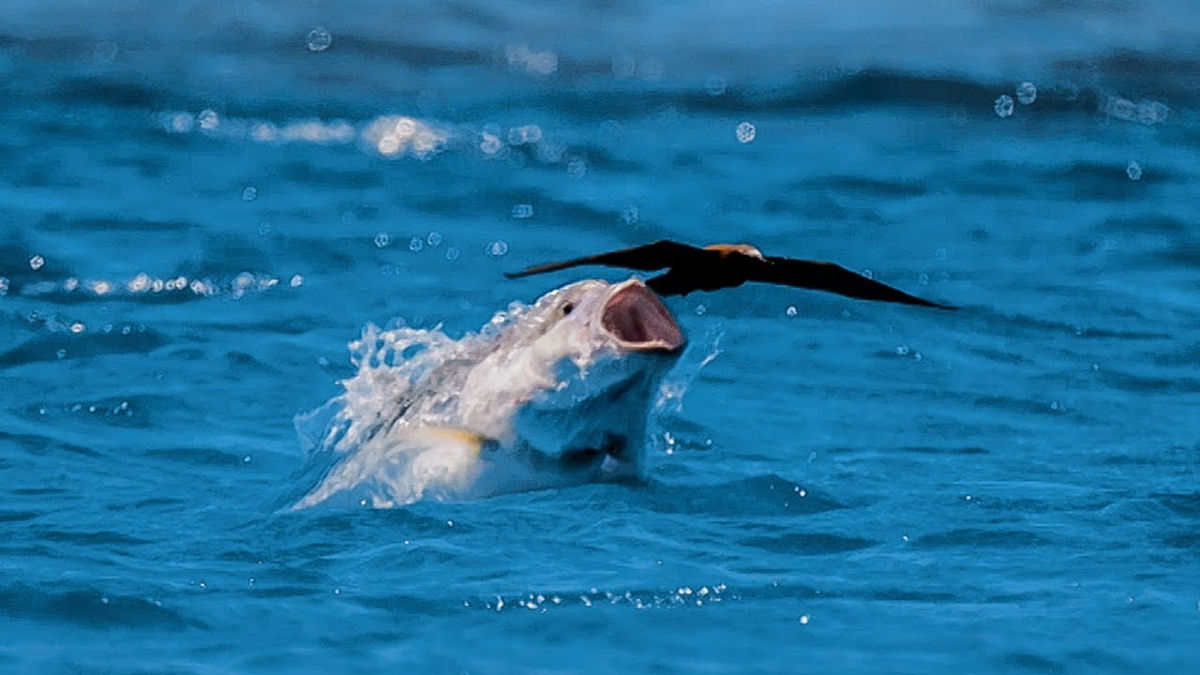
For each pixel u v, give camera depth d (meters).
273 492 31.56
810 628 24.38
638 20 96.00
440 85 82.69
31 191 59.81
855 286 20.48
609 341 28.14
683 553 27.28
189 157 67.31
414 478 29.55
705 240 56.25
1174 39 91.38
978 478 33.12
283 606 25.05
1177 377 42.41
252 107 76.69
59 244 52.50
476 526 28.14
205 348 43.06
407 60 86.56
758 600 25.39
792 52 89.62
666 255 20.45
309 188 62.84
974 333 45.94
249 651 23.44
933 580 26.52
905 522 29.58
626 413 29.31
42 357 41.97
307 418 37.66
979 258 54.09
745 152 70.44
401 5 94.69
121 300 47.22
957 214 60.12
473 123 75.19
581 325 28.53
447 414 30.08
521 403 29.27
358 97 79.62
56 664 22.91
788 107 80.06
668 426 36.78
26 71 80.44
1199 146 72.88
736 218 59.19
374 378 32.12
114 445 35.41
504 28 92.81
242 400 39.16
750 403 39.19
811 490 31.47
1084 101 80.50
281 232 55.53
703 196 62.41
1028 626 24.55
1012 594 25.95
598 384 28.62
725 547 27.78
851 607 25.28
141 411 37.97
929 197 62.75
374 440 30.67
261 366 41.75
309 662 23.05
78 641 23.81
